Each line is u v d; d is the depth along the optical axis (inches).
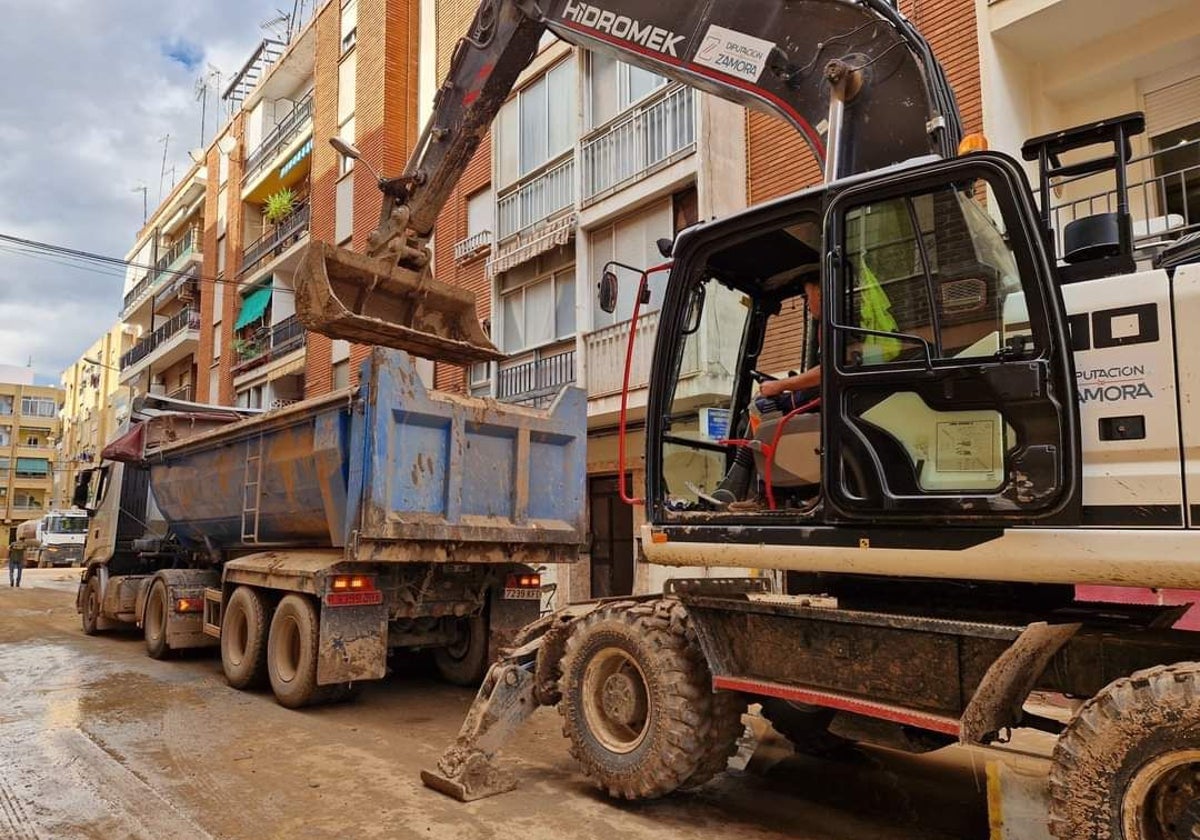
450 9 747.4
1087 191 327.0
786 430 169.3
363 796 184.9
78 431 2566.4
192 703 283.6
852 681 153.2
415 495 264.7
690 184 464.1
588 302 527.8
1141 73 326.6
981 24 339.6
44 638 461.1
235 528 355.3
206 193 1249.4
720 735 170.2
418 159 277.6
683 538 167.9
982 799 186.2
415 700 293.7
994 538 127.9
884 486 138.7
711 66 212.8
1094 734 113.3
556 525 307.7
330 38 900.6
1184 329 117.5
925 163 141.6
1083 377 124.4
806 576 178.7
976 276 136.3
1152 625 147.3
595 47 233.0
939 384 135.0
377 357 257.8
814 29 199.5
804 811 177.8
